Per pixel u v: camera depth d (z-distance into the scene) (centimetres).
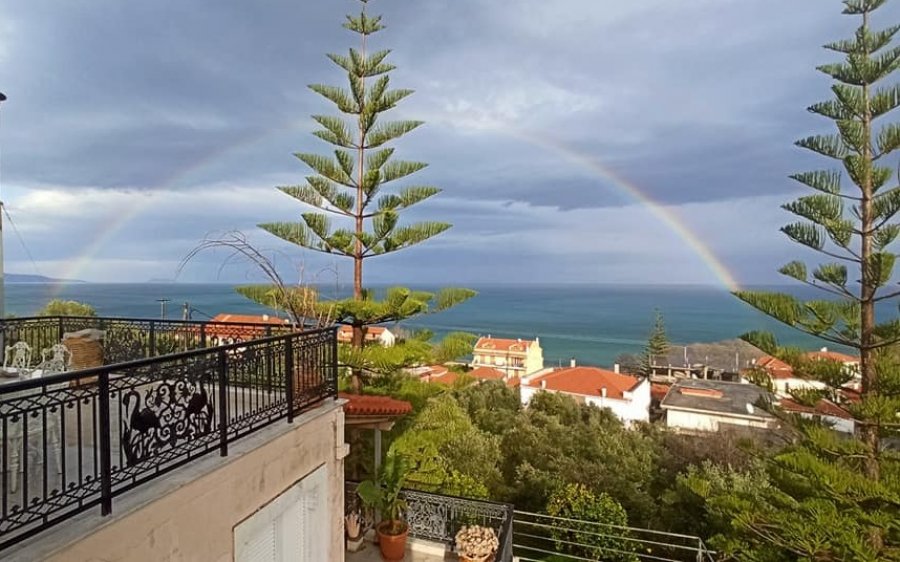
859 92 829
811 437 842
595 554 1073
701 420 3075
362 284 1073
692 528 1366
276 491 426
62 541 246
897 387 782
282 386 466
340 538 540
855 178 829
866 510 810
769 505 947
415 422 1109
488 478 1529
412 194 1071
